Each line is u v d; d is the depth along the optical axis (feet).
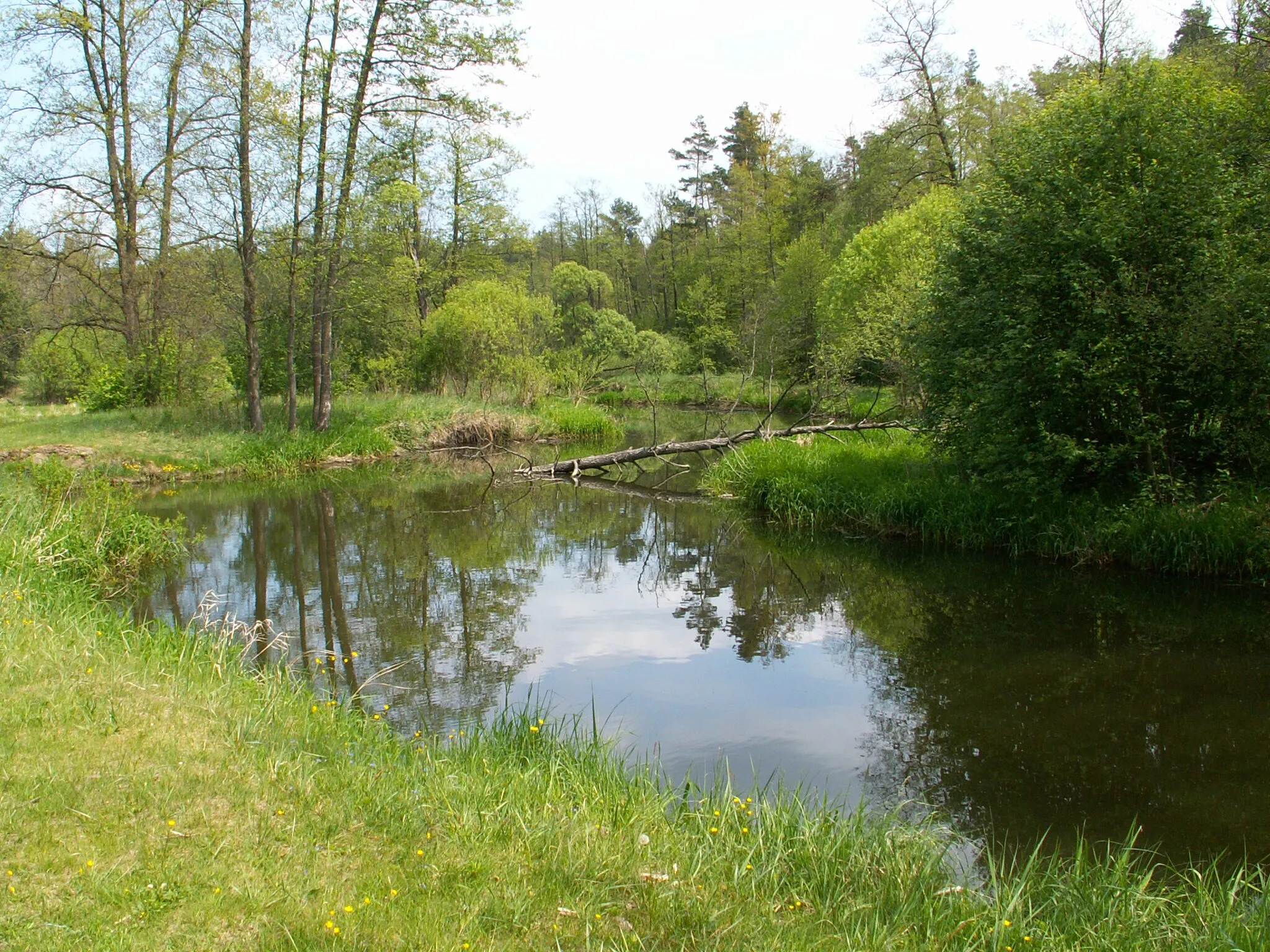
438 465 70.69
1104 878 13.71
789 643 28.40
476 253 114.42
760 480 51.21
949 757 19.92
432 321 94.63
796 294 116.78
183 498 54.65
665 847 13.32
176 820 12.47
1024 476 35.47
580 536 46.34
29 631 20.08
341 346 88.22
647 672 25.71
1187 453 35.78
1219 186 33.45
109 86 71.87
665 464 73.56
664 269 186.91
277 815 12.96
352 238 66.39
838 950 10.84
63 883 10.78
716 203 173.47
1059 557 36.70
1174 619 28.96
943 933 11.76
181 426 67.46
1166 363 33.47
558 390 101.60
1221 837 16.40
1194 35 60.95
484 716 21.79
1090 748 20.24
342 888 11.19
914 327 43.01
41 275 75.46
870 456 51.13
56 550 32.81
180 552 39.52
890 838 14.79
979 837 16.48
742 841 14.21
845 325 78.89
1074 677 24.54
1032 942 11.64
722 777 18.71
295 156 60.90
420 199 98.63
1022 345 34.37
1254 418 32.68
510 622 30.86
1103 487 37.47
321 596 34.01
